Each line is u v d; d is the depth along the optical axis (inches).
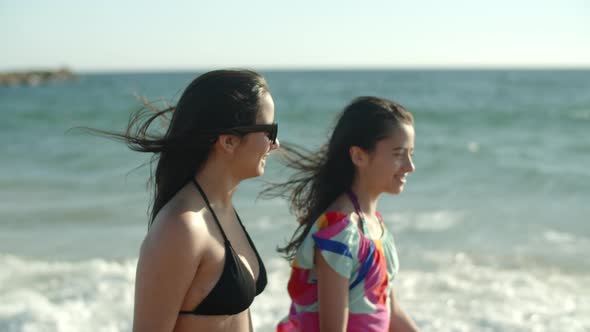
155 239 68.2
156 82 4382.4
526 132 882.8
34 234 336.8
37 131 932.0
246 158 74.8
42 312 210.4
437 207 400.2
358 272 87.9
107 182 494.3
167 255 67.4
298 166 100.2
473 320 208.1
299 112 1198.3
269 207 385.4
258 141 74.3
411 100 1737.2
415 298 231.9
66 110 1323.8
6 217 377.1
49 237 330.0
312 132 840.9
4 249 304.5
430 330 199.3
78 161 600.4
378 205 406.9
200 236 69.4
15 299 226.2
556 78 4630.9
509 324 203.2
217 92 72.3
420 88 2746.1
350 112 92.7
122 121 1101.7
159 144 73.4
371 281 88.7
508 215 374.9
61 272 263.3
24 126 1014.4
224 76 73.7
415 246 306.2
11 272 262.2
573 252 292.5
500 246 304.5
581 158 617.9
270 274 256.8
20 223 362.6
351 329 88.4
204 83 73.2
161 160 75.3
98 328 201.6
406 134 90.4
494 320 206.8
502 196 439.8
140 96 83.1
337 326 85.6
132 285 246.2
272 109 76.7
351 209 90.7
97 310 217.2
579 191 451.8
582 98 1798.7
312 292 91.4
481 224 351.6
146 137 78.2
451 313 215.2
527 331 198.5
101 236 331.9
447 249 300.4
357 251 87.3
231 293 71.7
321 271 87.0
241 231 81.4
